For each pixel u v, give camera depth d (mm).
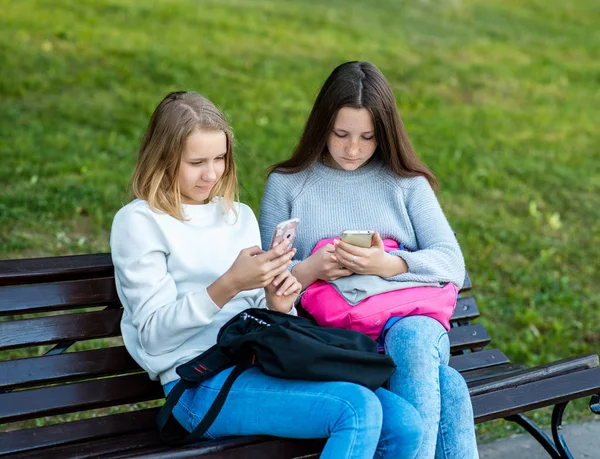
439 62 10281
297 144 3160
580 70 11180
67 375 2682
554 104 9602
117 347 2793
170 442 2502
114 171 5852
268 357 2371
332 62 9391
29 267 2777
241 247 2781
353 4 12516
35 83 7180
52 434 2566
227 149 2727
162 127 2605
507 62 11016
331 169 3127
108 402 2711
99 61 7969
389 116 2973
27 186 5422
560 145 8156
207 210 2754
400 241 3090
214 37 9422
